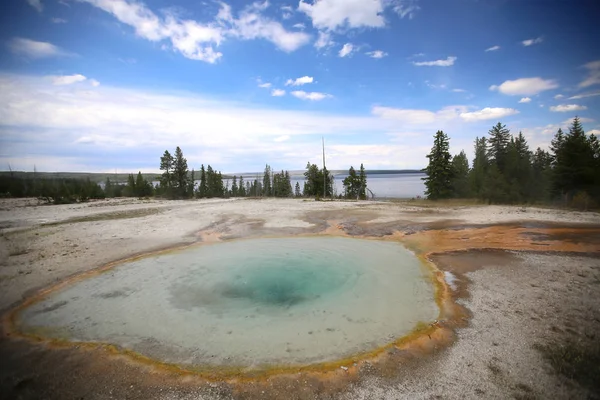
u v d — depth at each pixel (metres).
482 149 38.59
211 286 8.91
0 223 19.00
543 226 15.58
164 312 7.27
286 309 7.41
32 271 9.99
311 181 53.94
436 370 4.90
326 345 5.77
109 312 7.27
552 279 8.59
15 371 5.04
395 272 9.91
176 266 10.70
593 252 10.99
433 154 32.50
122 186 65.19
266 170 68.88
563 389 4.35
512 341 5.62
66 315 7.11
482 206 24.91
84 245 13.20
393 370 4.94
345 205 28.92
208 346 5.80
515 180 27.81
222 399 4.38
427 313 7.00
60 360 5.35
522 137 35.84
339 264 10.83
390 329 6.32
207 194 57.38
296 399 4.36
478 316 6.66
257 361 5.29
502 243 12.63
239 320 6.86
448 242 13.28
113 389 4.60
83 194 41.31
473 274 9.31
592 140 25.25
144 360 5.34
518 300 7.34
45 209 27.81
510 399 4.21
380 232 15.80
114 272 10.06
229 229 16.89
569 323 6.16
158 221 19.41
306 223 18.67
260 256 11.90
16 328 6.53
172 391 4.55
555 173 24.86
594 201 21.52
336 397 4.38
